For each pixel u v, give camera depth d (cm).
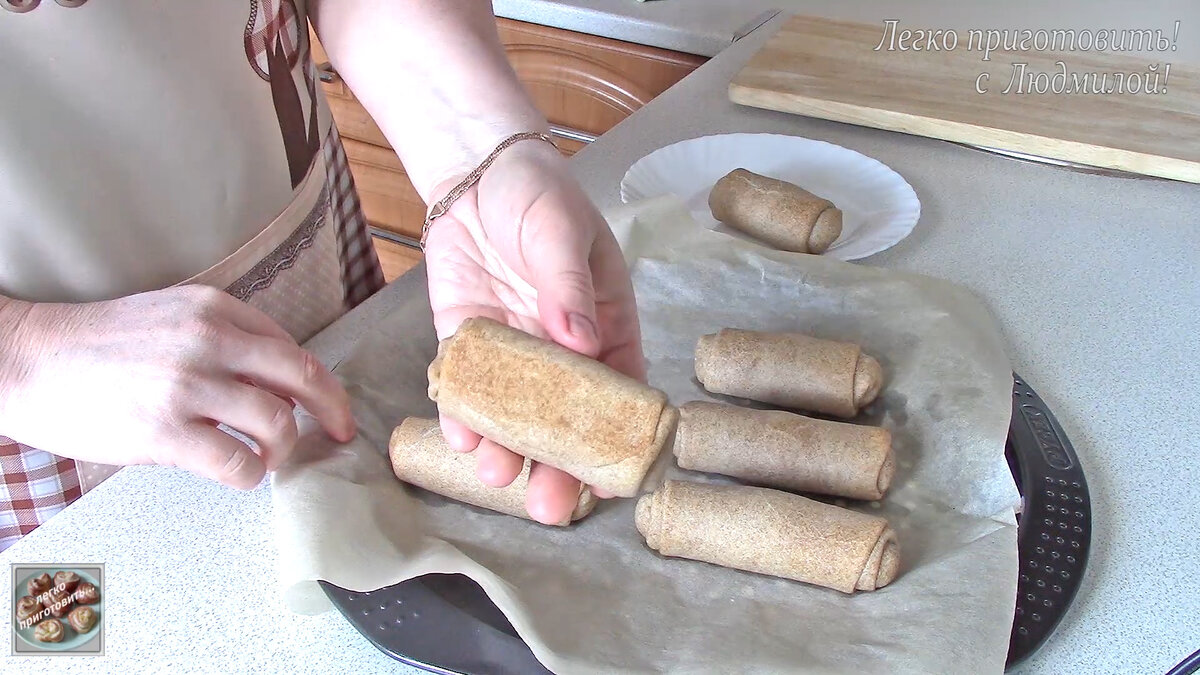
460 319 78
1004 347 92
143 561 71
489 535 78
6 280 80
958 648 63
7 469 83
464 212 80
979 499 78
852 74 137
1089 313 99
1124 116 126
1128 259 108
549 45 168
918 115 127
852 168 120
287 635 67
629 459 61
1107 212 116
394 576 68
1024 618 66
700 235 106
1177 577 71
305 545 67
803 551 72
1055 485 77
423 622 67
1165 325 98
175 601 68
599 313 74
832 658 65
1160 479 80
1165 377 91
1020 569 70
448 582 70
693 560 76
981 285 103
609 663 64
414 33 89
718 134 130
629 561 76
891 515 79
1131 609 68
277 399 72
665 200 107
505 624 67
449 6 91
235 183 89
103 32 74
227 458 69
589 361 64
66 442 70
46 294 82
